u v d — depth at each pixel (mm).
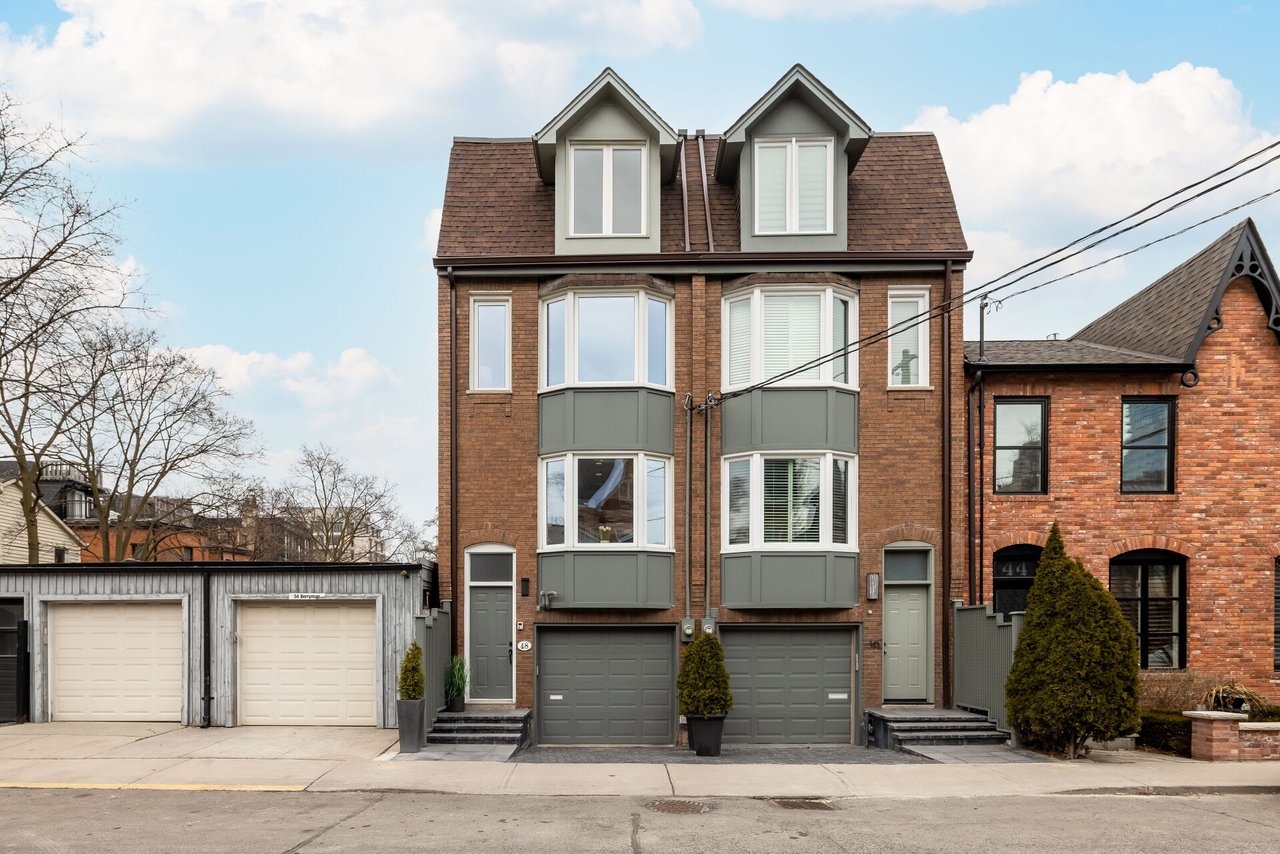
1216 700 15836
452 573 17438
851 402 17734
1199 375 17766
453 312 18016
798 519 17359
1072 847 9328
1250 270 17469
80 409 26250
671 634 17672
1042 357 18141
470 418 17859
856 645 17516
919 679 17625
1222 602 17422
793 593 17141
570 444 17406
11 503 33406
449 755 14133
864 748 16625
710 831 9938
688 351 17969
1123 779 12547
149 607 16812
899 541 17625
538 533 17656
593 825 10172
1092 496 17609
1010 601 17656
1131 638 14172
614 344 17703
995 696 15844
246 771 12867
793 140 18266
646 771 13102
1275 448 17641
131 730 15883
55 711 16719
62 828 9977
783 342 17703
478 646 17516
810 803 11352
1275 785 12117
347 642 16594
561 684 17578
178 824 10164
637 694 17547
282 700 16531
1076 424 17750
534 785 12172
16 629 16797
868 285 18000
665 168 18781
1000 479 17812
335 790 11852
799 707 17516
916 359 18094
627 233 18125
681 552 17672
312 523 47688
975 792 11914
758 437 17391
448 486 17625
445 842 9430
